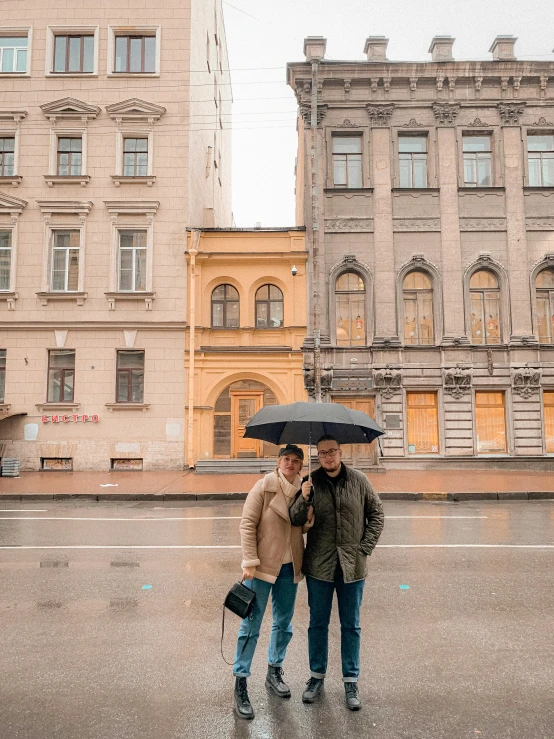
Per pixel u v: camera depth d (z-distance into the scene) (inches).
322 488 167.8
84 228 850.1
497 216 858.1
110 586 267.6
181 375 831.1
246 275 853.8
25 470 816.3
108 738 140.8
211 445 829.2
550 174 880.9
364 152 872.3
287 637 167.3
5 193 852.6
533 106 873.5
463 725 147.7
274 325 855.1
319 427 175.6
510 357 830.5
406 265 850.1
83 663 183.8
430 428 833.5
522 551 339.3
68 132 867.4
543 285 856.9
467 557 324.5
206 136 1038.4
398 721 149.8
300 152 974.4
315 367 761.6
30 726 146.0
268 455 835.4
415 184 879.1
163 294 842.8
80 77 873.5
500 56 890.1
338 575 163.8
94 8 884.6
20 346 836.6
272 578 161.6
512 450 816.3
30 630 211.8
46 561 317.1
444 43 887.7
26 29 882.8
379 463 776.3
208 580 277.1
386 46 900.6
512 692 165.3
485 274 856.9
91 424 825.5
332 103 876.0
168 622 220.2
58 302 840.3
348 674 159.3
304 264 851.4
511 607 237.5
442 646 197.9
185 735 142.8
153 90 876.0
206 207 1032.2
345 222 856.9
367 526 169.3
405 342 847.1
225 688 167.9
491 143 879.1
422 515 480.7
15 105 870.4
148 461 818.2
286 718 151.4
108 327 836.6
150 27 883.4
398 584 270.8
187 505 552.4
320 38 885.8
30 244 847.7
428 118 874.8
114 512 504.4
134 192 859.4
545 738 141.6
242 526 165.8
